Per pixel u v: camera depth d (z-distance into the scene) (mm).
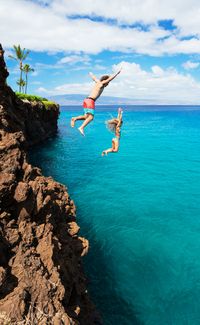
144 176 33344
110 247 18281
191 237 19656
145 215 22875
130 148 51000
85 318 10914
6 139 13531
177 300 13891
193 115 177125
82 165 38000
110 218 22250
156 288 14672
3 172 10781
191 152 47344
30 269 8828
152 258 17250
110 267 16250
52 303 8359
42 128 51812
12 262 9000
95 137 64312
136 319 12711
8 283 8344
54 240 10977
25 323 7512
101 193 27578
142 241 19062
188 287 14789
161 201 25828
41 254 9844
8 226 9828
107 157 43188
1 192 9914
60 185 16312
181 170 36094
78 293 11141
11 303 7699
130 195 27203
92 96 8094
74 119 8086
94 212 23250
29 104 44812
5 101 21188
